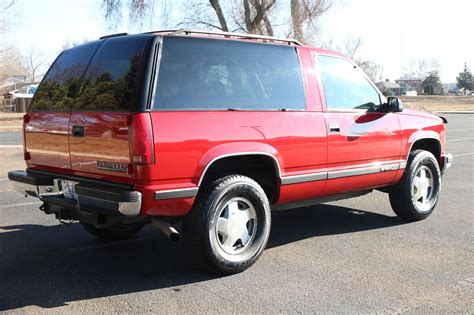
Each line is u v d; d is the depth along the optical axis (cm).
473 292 462
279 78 553
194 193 470
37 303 443
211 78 499
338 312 421
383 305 434
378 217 744
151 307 433
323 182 583
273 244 611
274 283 485
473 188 964
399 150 666
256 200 517
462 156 1466
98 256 573
